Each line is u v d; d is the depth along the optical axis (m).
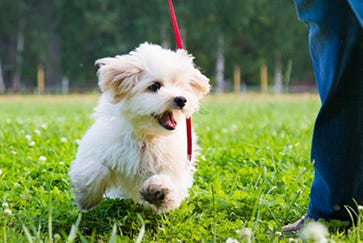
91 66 51.12
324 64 4.60
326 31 4.54
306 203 5.70
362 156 4.73
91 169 5.25
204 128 11.50
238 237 4.74
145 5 50.09
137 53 5.55
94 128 5.46
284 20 52.38
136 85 5.34
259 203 5.48
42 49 49.00
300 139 9.20
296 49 53.09
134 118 5.25
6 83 52.19
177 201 5.24
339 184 4.81
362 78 4.55
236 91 46.72
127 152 5.25
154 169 5.34
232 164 7.34
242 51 56.53
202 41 53.00
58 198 5.85
